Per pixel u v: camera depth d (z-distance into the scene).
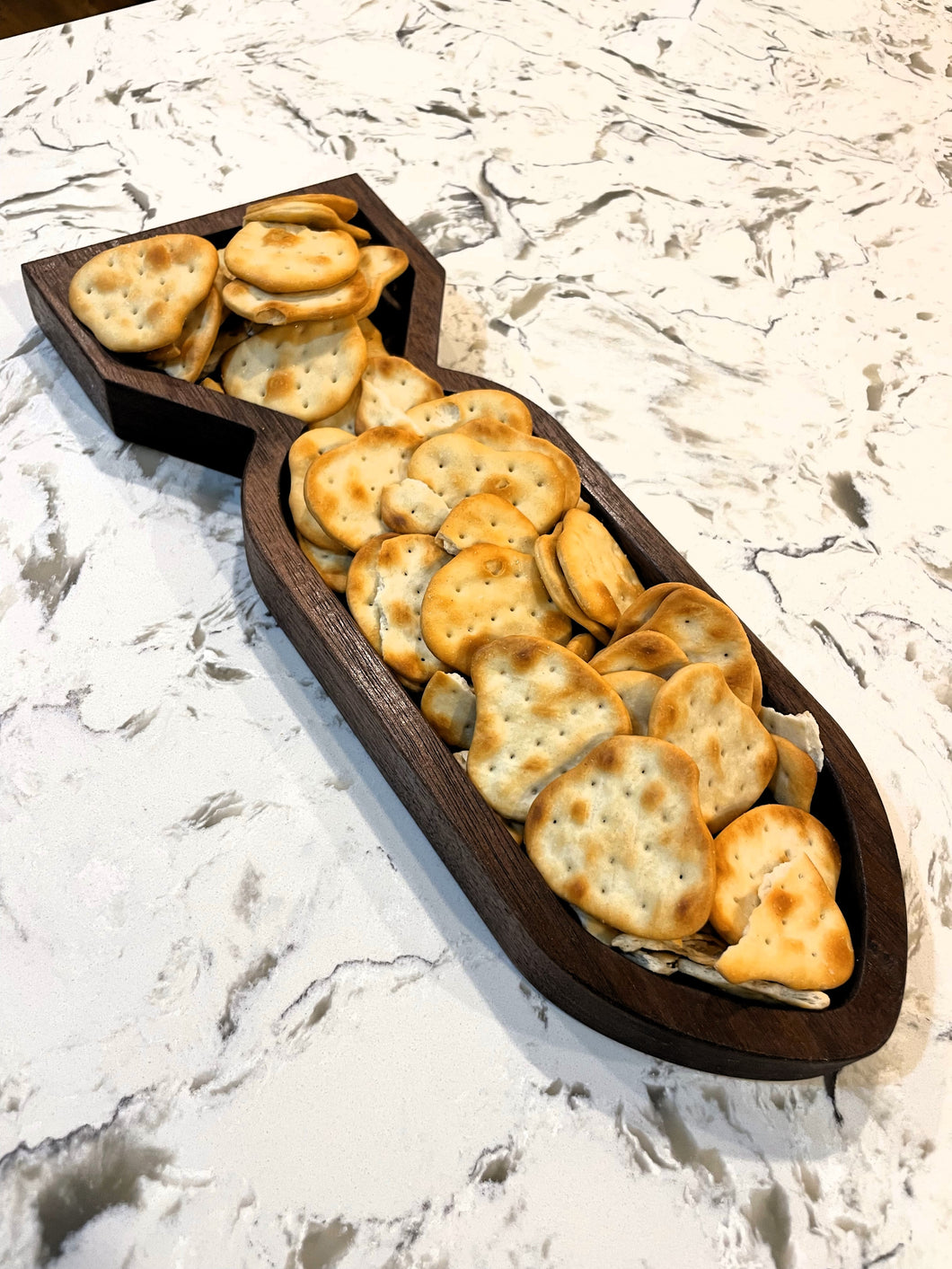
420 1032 0.35
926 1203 0.34
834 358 0.56
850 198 0.63
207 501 0.47
